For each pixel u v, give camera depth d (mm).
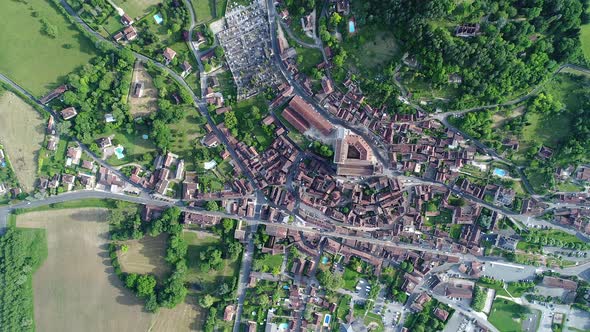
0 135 104812
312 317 103688
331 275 101000
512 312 103688
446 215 103312
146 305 101500
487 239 102875
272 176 102688
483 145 100688
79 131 101750
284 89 100125
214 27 101062
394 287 103562
